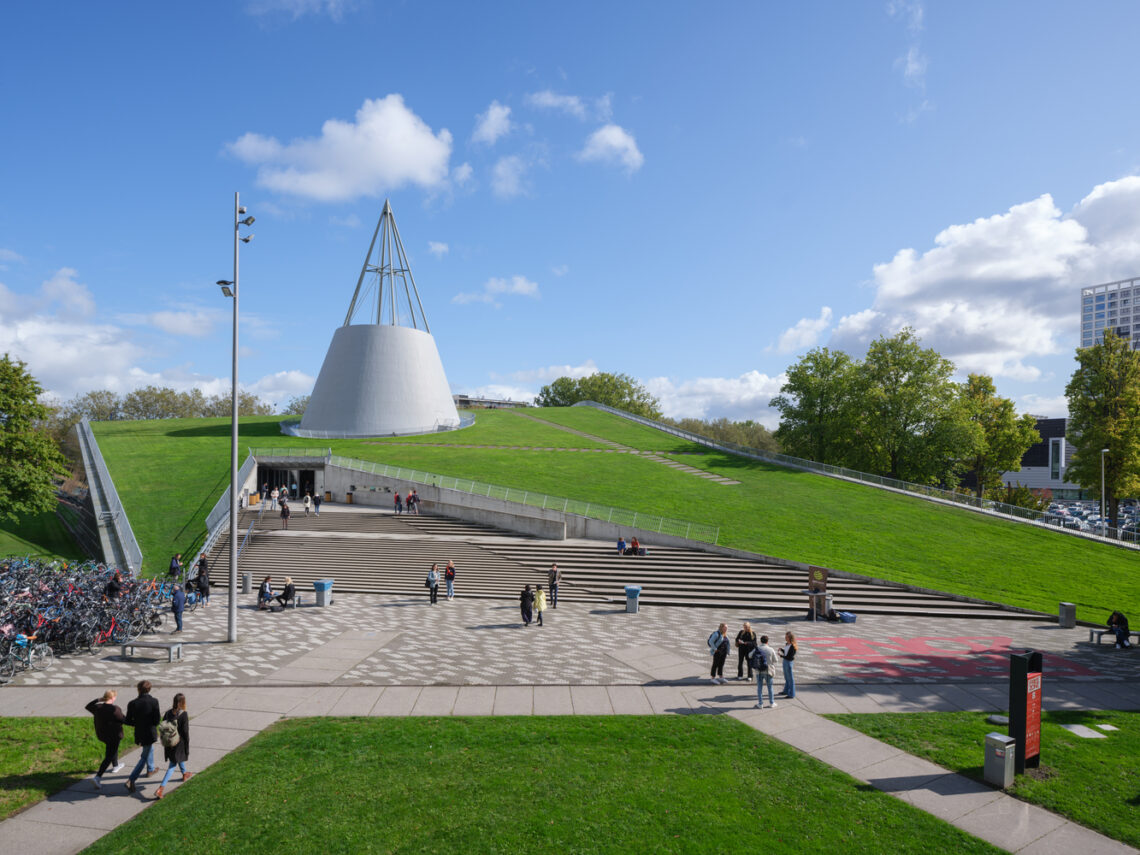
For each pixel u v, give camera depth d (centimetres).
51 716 1167
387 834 777
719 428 12238
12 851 754
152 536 3094
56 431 8200
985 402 5741
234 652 1592
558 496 3784
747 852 741
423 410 6519
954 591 2444
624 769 945
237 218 1741
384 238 6706
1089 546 3209
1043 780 929
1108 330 4575
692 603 2234
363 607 2144
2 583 1631
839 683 1394
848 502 3944
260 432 6088
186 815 819
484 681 1373
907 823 806
